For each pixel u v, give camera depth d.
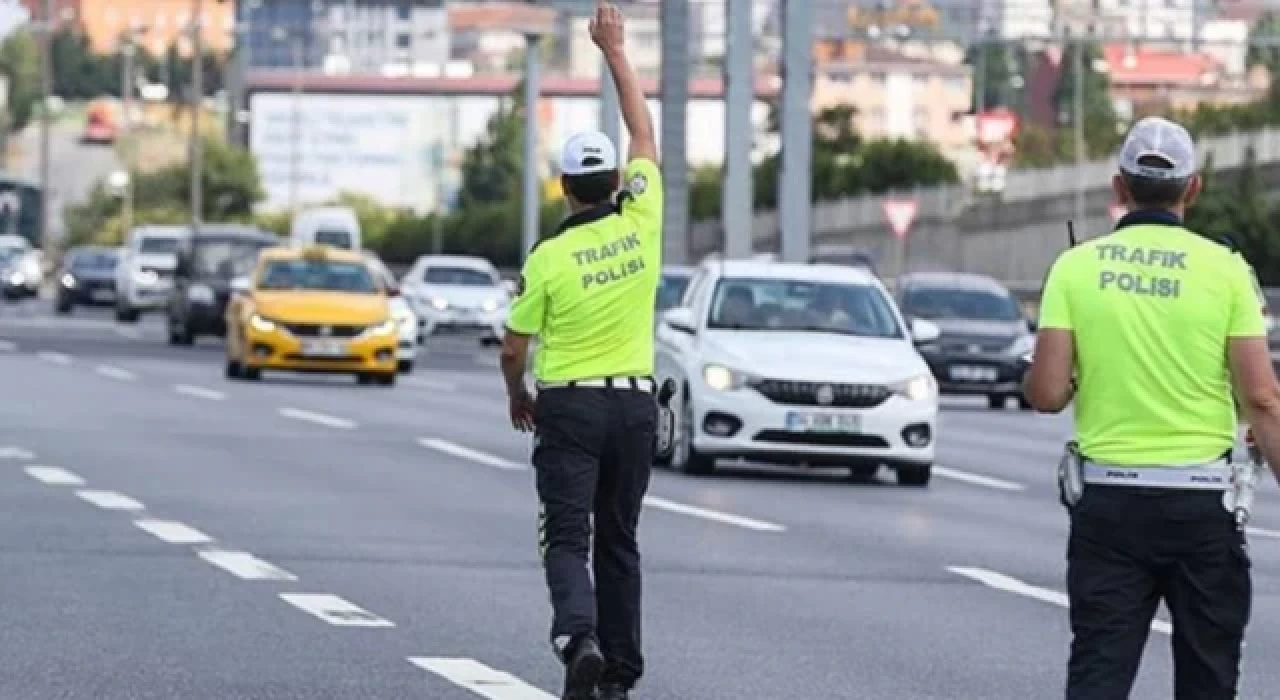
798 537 35.09
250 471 42.69
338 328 72.75
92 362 80.50
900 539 35.22
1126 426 16.11
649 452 21.05
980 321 78.06
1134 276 16.16
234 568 29.61
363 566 30.16
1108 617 16.11
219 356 87.88
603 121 96.94
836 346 45.69
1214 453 16.11
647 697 21.86
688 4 87.06
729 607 27.66
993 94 165.62
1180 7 119.62
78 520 34.25
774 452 44.75
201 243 98.00
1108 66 171.62
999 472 49.22
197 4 197.12
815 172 170.25
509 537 33.62
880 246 160.62
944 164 168.12
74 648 23.66
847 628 26.23
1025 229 151.75
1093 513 16.12
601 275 20.81
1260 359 16.11
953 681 23.00
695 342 46.16
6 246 176.00
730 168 80.00
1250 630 26.95
